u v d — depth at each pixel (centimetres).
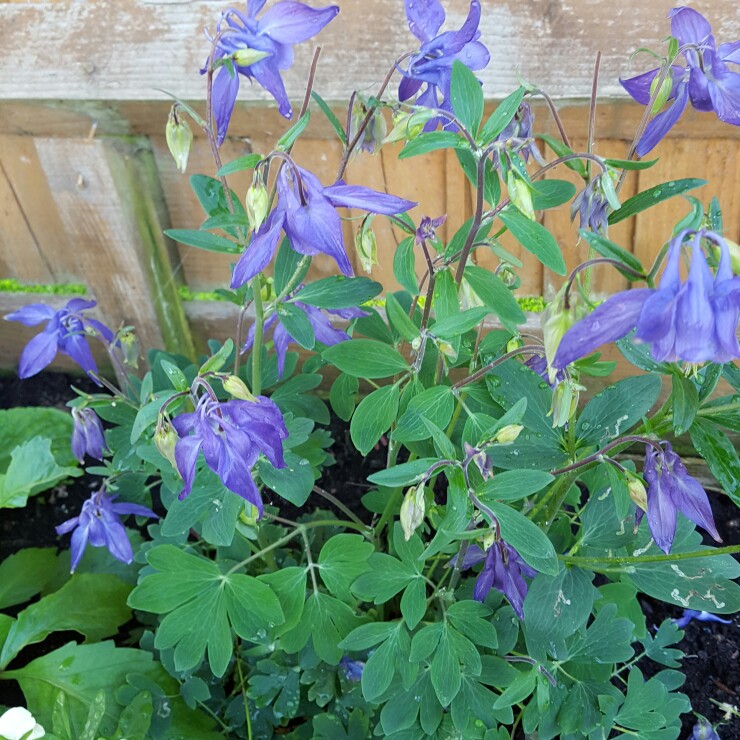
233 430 29
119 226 54
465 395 38
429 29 32
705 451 30
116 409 44
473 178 33
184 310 60
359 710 39
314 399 43
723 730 42
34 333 63
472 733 36
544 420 35
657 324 22
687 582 36
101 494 42
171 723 41
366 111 33
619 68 43
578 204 33
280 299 36
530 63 44
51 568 52
